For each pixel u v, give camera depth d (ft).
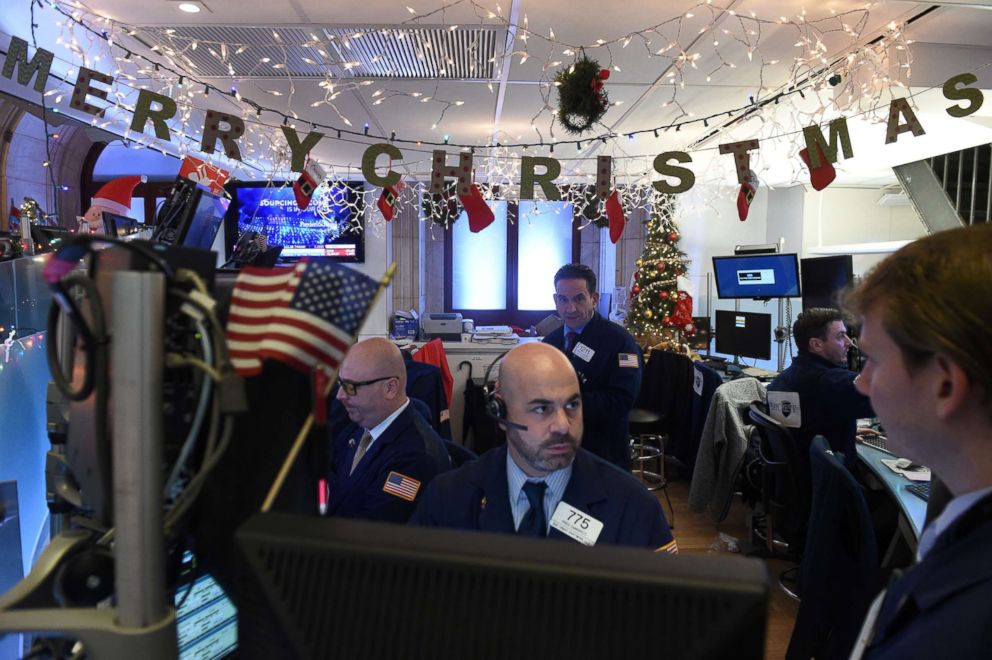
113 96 11.76
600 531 3.60
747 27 9.34
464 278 26.05
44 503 5.94
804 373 9.34
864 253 17.94
